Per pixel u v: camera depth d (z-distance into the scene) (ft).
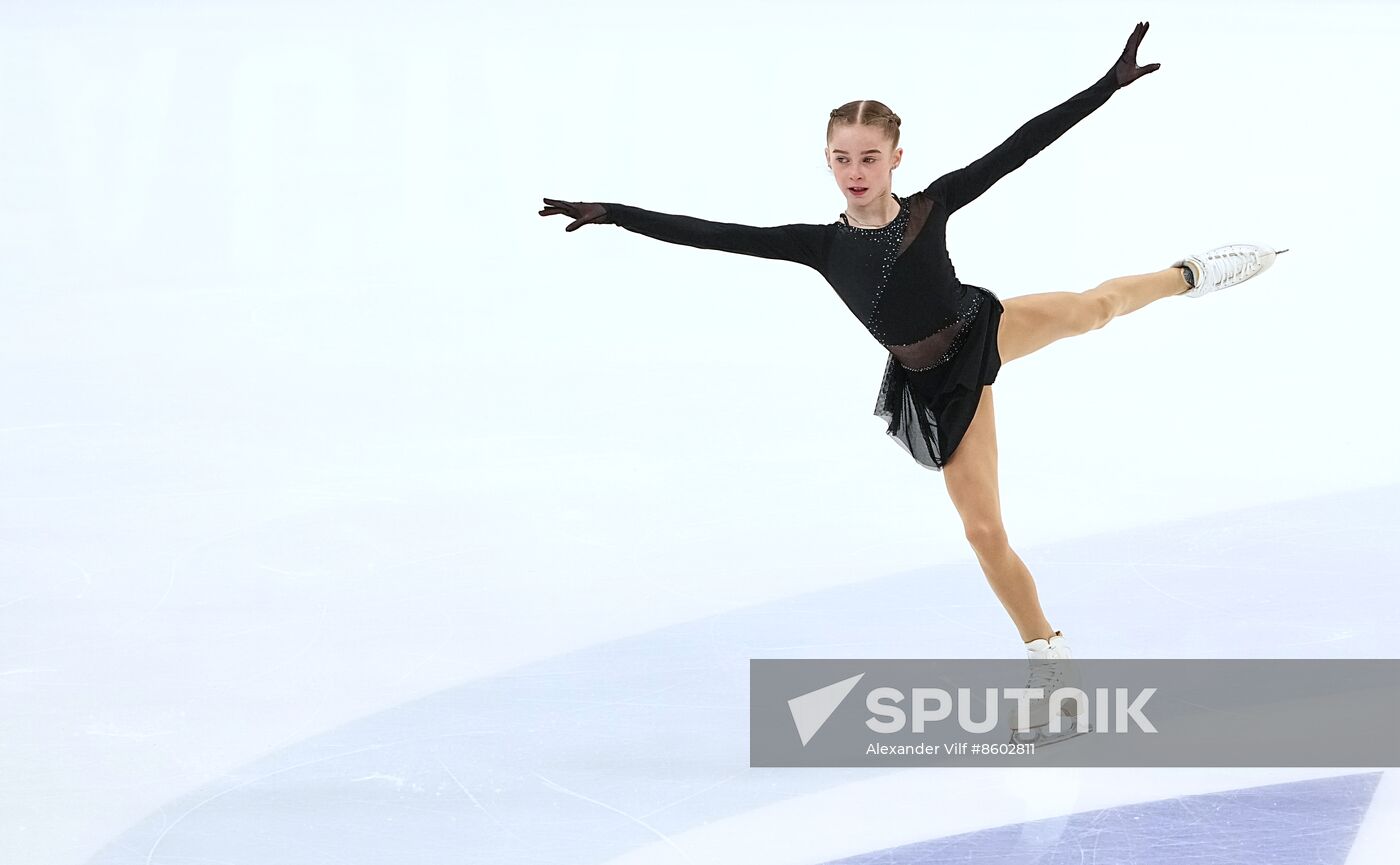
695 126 150.00
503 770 49.14
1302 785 46.73
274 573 65.05
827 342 99.71
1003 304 55.67
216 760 50.01
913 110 146.41
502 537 68.74
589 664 56.75
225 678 55.83
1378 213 119.55
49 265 118.52
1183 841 43.70
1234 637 57.11
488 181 138.82
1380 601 59.62
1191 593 60.95
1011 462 77.00
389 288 112.27
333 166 144.46
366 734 51.70
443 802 47.14
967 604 61.46
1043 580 62.75
